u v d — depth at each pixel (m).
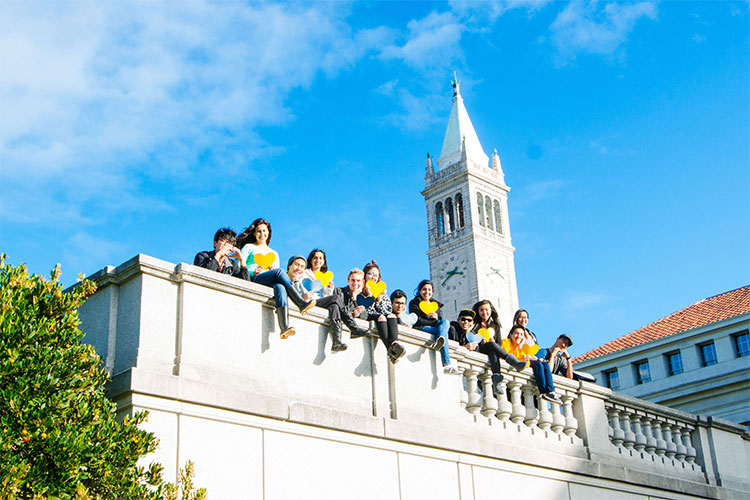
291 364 11.12
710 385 36.50
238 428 10.20
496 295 118.69
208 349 10.28
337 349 11.53
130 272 10.12
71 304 8.87
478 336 14.66
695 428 18.20
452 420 12.91
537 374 14.47
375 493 11.41
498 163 128.00
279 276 11.23
